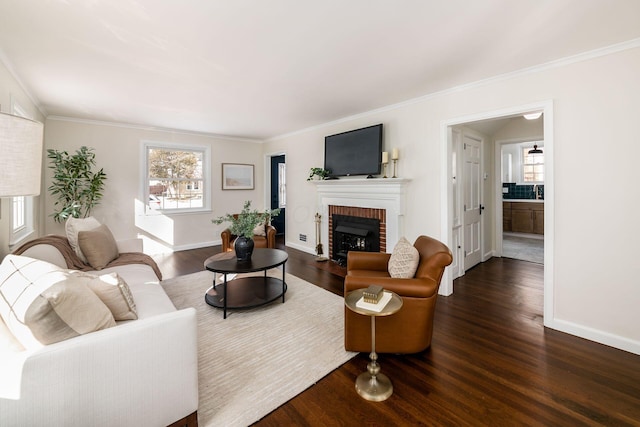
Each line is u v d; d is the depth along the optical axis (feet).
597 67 7.25
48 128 13.79
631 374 6.11
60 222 14.05
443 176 10.53
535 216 23.07
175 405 4.57
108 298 4.83
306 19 5.99
